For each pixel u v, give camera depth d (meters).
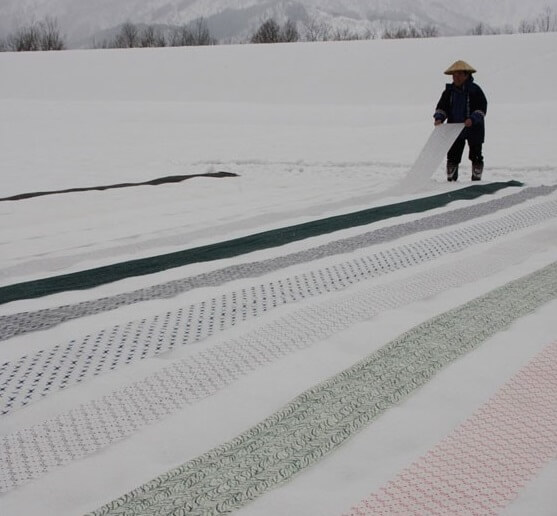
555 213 6.68
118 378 3.15
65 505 2.20
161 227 6.81
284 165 12.24
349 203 7.71
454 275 4.63
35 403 2.93
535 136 15.77
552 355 3.24
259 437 2.55
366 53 41.41
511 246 5.38
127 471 2.39
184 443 2.56
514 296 4.10
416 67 38.16
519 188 8.38
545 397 2.83
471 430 2.58
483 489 2.21
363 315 3.88
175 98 38.06
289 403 2.81
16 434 2.67
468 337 3.47
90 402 2.92
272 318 3.88
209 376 3.14
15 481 2.34
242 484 2.26
